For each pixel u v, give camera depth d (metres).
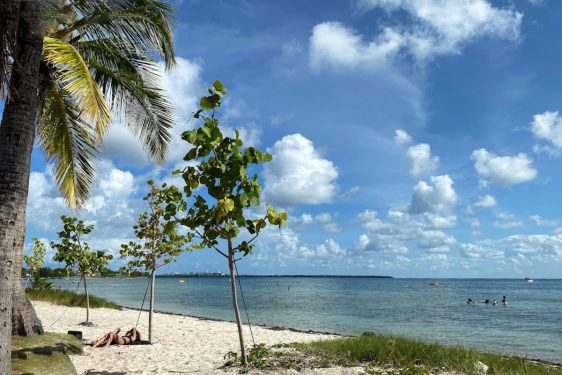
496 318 31.31
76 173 11.35
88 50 9.97
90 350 10.24
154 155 11.23
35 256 25.89
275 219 7.42
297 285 131.25
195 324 20.12
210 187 7.40
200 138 7.09
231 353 8.55
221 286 116.69
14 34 4.97
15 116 5.52
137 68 10.38
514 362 8.72
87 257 16.17
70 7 8.57
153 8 9.21
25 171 5.52
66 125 10.55
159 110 10.84
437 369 7.70
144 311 28.36
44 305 23.55
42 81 8.84
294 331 19.28
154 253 11.98
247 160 7.30
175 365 8.65
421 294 71.94
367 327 24.28
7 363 5.05
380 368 7.78
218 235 7.45
